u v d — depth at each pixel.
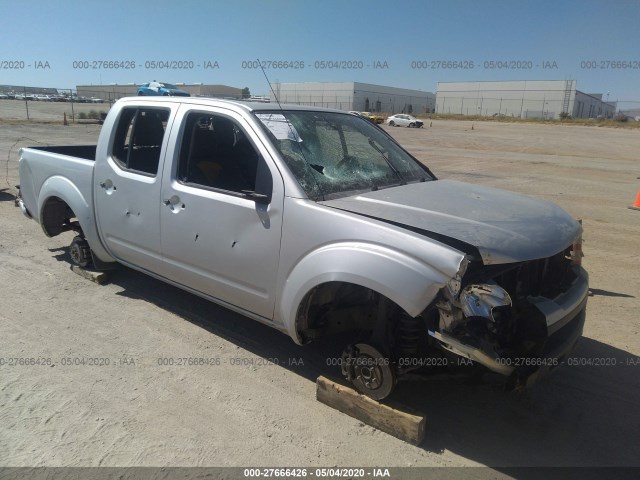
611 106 106.75
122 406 3.29
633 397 3.55
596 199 11.12
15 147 16.39
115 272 5.55
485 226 2.97
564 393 3.59
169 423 3.13
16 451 2.85
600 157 21.33
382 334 3.06
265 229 3.36
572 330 3.18
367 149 4.14
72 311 4.62
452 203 3.37
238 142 4.12
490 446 3.02
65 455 2.83
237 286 3.63
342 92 80.50
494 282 2.76
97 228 4.81
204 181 3.98
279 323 3.46
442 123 57.19
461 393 3.56
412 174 4.18
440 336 2.74
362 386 3.23
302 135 3.72
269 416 3.23
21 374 3.61
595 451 3.00
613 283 5.76
